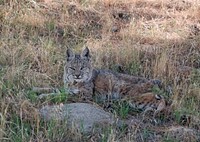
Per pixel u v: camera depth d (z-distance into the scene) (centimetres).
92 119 1001
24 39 1395
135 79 1131
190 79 1222
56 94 1076
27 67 1231
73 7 1605
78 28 1506
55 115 984
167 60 1297
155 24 1558
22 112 997
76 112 1010
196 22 1620
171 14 1644
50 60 1255
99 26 1542
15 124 964
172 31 1534
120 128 999
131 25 1530
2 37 1362
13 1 1554
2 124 936
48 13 1560
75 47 1358
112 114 1043
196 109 1102
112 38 1473
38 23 1480
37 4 1584
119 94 1116
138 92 1102
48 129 952
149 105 1087
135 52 1346
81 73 1110
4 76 1145
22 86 1129
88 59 1134
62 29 1491
